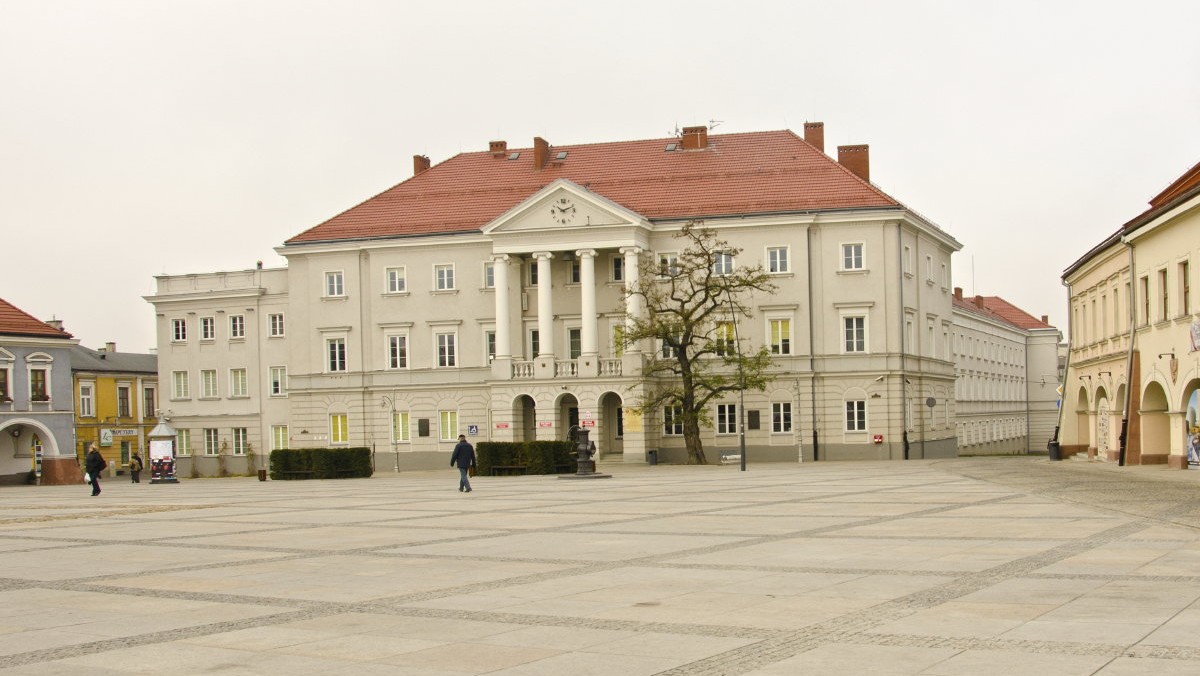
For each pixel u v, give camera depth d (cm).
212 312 8525
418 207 7912
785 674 993
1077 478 3878
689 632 1191
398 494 4091
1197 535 1956
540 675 1016
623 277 7300
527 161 8131
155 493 4900
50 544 2341
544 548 2009
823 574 1579
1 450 7662
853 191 7156
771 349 7138
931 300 7775
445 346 7656
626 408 6850
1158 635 1105
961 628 1170
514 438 7138
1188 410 4303
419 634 1221
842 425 7031
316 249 7838
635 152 7981
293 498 3997
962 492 3244
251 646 1177
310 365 7869
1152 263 4656
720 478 4709
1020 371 13088
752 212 7181
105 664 1103
